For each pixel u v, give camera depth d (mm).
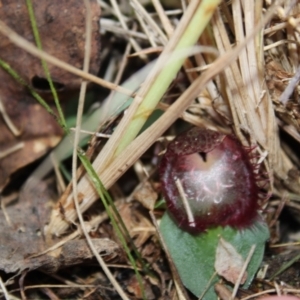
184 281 182
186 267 182
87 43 174
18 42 159
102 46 218
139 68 216
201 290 182
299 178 197
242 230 180
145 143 178
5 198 205
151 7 209
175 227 183
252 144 190
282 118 193
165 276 190
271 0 183
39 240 192
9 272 184
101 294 189
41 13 193
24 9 192
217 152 179
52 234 193
